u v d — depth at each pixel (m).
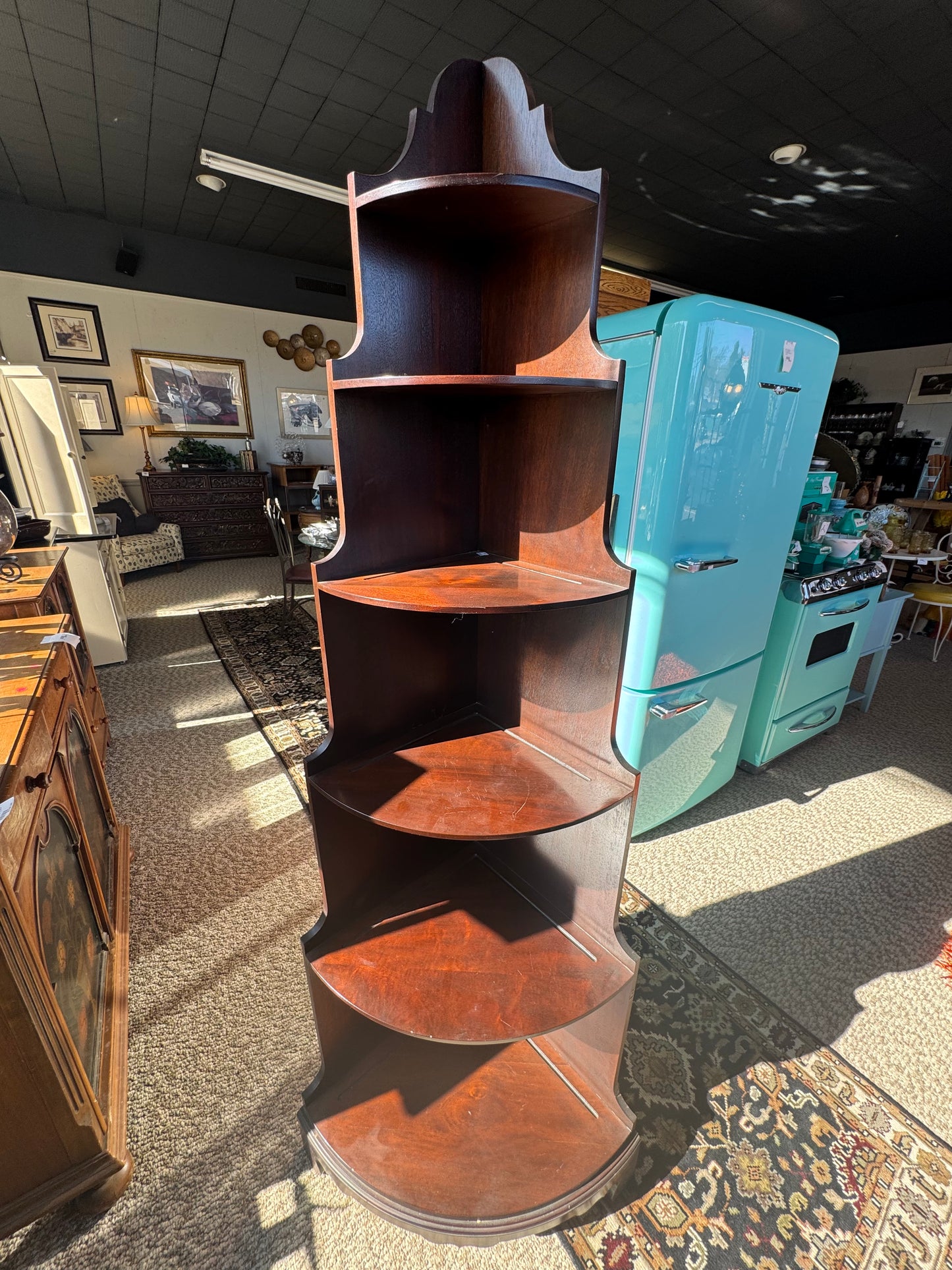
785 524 1.98
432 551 1.05
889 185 3.85
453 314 0.97
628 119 3.16
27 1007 0.80
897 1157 1.08
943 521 4.58
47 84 2.94
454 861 1.24
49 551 2.13
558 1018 0.87
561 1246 0.95
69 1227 0.96
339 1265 0.92
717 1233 0.97
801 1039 1.31
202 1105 1.14
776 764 2.49
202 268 5.51
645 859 1.89
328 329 6.44
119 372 5.41
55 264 4.85
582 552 0.93
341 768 0.98
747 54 2.61
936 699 3.15
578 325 0.85
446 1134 1.03
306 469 6.36
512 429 1.00
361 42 2.61
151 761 2.36
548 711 1.06
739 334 1.53
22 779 0.87
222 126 3.34
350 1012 1.09
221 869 1.77
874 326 7.11
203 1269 0.91
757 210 4.31
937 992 1.43
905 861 1.89
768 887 1.77
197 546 5.98
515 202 0.76
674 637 1.73
